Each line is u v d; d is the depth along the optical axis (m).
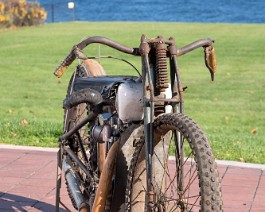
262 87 18.50
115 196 5.09
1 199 7.32
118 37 28.84
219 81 19.41
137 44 26.61
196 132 4.25
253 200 7.29
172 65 4.80
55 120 13.34
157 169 4.79
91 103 5.43
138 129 5.00
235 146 10.13
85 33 30.81
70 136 5.99
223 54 24.05
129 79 5.31
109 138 5.32
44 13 36.16
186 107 15.98
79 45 5.11
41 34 30.94
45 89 18.50
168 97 4.78
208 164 4.11
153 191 4.56
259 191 7.62
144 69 4.72
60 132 10.69
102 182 5.04
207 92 17.86
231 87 18.53
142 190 4.73
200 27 33.06
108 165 5.02
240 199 7.32
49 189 7.68
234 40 27.62
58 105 16.19
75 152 6.09
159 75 4.70
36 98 17.11
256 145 10.62
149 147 4.60
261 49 25.08
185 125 4.31
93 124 5.70
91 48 25.80
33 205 7.14
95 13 73.94
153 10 75.25
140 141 4.76
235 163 8.82
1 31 32.75
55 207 6.63
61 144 6.10
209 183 4.06
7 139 10.27
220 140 10.73
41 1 71.62
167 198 4.66
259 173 8.38
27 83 19.44
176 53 4.79
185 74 20.53
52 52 25.34
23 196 7.43
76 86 5.78
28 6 35.59
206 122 14.31
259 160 9.29
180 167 4.65
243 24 34.66
